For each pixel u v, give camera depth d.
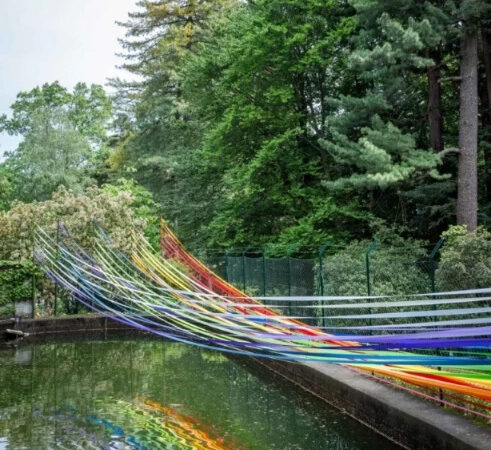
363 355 7.69
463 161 18.47
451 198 19.52
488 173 20.94
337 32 22.86
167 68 41.34
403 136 18.05
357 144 18.66
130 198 27.36
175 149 40.12
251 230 27.58
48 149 46.47
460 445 7.33
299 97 25.50
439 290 11.50
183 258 22.59
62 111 49.09
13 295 23.66
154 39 44.38
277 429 10.26
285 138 23.55
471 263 11.12
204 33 39.97
